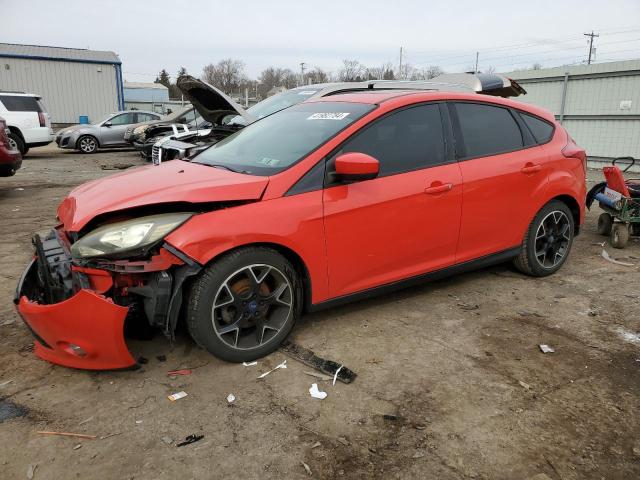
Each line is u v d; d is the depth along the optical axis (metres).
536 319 3.86
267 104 8.34
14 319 3.70
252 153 3.69
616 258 5.46
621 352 3.38
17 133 14.59
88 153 17.75
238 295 3.05
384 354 3.30
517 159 4.26
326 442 2.47
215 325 3.00
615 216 5.93
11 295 4.14
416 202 3.64
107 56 29.25
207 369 3.09
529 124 4.50
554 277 4.79
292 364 3.17
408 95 3.89
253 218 3.01
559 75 14.89
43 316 2.72
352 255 3.44
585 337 3.58
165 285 2.82
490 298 4.25
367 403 2.78
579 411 2.73
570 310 4.03
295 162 3.30
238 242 2.94
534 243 4.53
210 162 3.79
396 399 2.82
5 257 5.15
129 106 42.44
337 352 3.31
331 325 3.69
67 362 2.91
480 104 4.21
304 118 3.96
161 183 3.25
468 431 2.56
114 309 2.70
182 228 2.84
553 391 2.91
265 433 2.53
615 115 13.73
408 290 4.38
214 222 2.91
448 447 2.44
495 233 4.22
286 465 2.32
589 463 2.35
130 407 2.71
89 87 28.34
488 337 3.56
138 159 15.82
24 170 12.71
